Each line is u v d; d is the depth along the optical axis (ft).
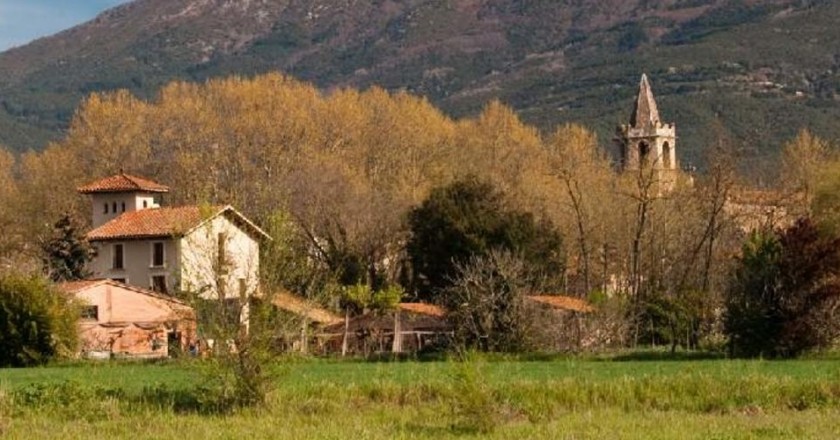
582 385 201.46
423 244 463.01
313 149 640.58
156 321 390.01
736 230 481.46
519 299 338.95
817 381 203.31
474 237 447.42
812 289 315.37
